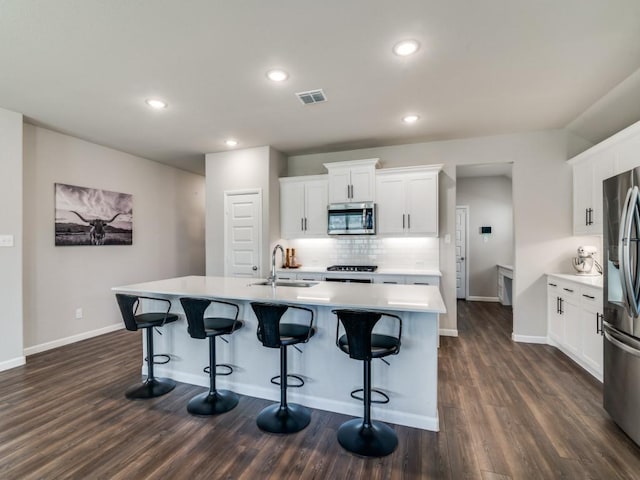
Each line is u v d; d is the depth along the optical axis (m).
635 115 3.05
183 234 6.07
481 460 1.91
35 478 1.78
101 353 3.77
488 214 6.89
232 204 4.85
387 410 2.32
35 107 3.26
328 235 4.60
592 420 2.31
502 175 6.71
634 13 1.94
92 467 1.87
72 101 3.12
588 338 3.04
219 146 4.62
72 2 1.82
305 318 2.60
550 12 1.93
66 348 3.94
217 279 3.50
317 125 3.80
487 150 4.19
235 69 2.56
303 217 4.77
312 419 2.38
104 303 4.58
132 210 5.02
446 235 4.38
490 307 6.16
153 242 5.40
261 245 4.68
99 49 2.28
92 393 2.79
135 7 1.87
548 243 3.98
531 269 4.04
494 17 1.98
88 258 4.38
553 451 1.98
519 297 4.08
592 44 2.25
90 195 4.38
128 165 4.96
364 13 1.94
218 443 2.09
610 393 2.27
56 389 2.86
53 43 2.20
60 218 4.03
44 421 2.35
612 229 2.25
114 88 2.86
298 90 2.92
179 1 1.82
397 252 4.60
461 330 4.62
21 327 3.40
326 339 2.50
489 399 2.62
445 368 3.24
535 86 2.85
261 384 2.72
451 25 2.05
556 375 3.06
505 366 3.28
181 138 4.25
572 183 3.89
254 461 1.92
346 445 2.03
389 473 1.81
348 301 2.24
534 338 4.03
